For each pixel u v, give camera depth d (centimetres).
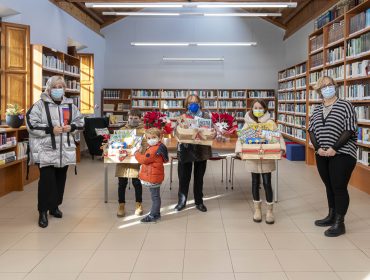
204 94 1259
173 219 398
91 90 999
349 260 286
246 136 381
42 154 367
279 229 364
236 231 358
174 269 270
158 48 1286
